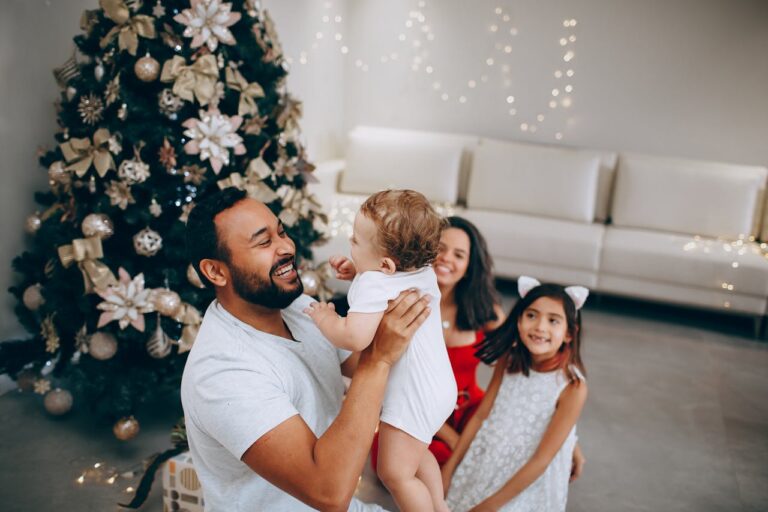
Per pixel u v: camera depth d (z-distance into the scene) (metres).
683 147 4.82
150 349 2.21
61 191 2.38
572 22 4.81
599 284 4.14
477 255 2.21
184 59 2.11
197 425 1.23
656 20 4.66
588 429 2.72
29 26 2.52
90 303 2.22
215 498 1.28
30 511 1.97
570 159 4.57
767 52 4.52
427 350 1.40
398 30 5.20
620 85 4.84
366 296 1.29
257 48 2.38
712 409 2.96
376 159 4.81
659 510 2.21
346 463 1.14
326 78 5.07
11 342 2.49
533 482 1.88
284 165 2.52
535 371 1.97
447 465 2.01
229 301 1.30
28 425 2.43
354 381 1.21
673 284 3.99
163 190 2.18
